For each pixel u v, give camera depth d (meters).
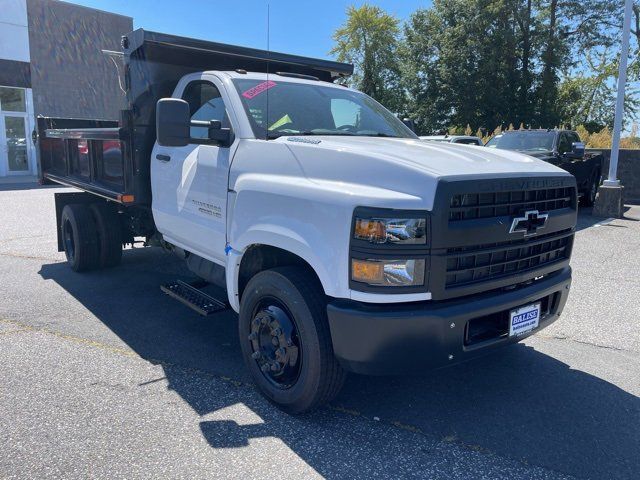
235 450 3.18
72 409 3.62
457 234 3.05
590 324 5.37
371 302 3.05
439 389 3.99
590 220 12.08
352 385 4.04
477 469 3.03
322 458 3.12
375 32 51.22
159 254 8.22
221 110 4.46
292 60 5.61
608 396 3.90
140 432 3.35
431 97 40.25
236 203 3.88
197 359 4.48
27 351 4.58
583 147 11.66
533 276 3.61
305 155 3.55
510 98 37.25
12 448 3.15
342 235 3.10
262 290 3.63
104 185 6.01
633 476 2.99
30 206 13.63
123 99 5.45
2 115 22.62
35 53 22.48
